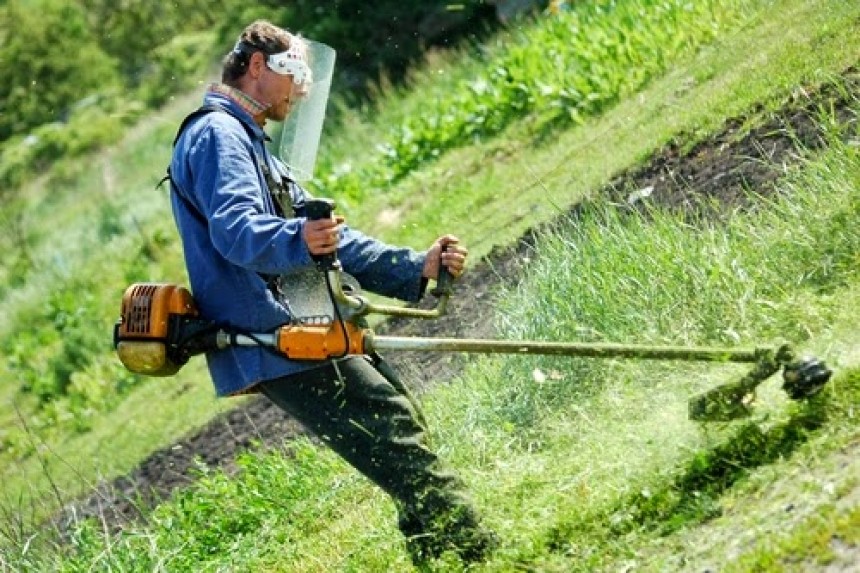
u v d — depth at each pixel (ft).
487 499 34.73
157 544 44.47
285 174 33.24
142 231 109.40
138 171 132.77
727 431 31.58
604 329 41.24
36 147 138.82
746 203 50.70
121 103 145.28
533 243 61.72
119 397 86.28
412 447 32.07
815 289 38.37
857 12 60.18
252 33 32.65
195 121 32.30
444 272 32.71
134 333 31.99
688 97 67.21
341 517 41.47
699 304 39.70
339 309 31.50
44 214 128.77
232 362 32.22
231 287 31.91
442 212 79.41
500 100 92.53
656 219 44.19
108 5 150.82
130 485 63.98
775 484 29.04
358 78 132.26
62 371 93.56
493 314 57.00
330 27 134.92
